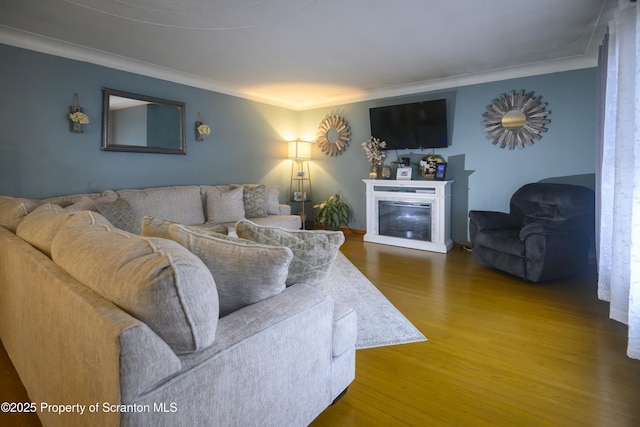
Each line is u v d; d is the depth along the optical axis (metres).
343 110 5.79
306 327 1.31
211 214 4.32
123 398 0.79
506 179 4.47
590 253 3.93
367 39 3.24
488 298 3.00
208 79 4.63
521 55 3.76
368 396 1.71
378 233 5.32
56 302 1.11
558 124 4.09
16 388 1.73
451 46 3.46
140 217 3.72
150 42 3.29
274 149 5.90
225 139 5.09
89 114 3.65
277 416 1.21
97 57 3.64
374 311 2.72
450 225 4.93
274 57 3.74
